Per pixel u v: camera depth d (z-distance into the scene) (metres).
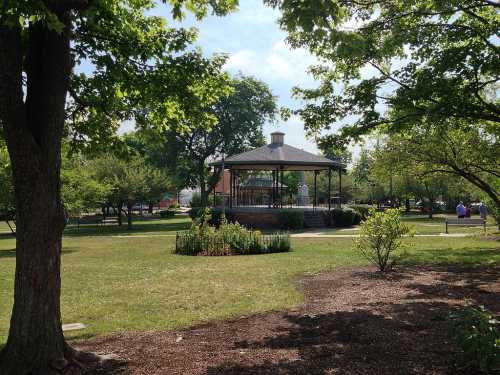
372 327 6.34
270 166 33.34
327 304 8.05
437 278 10.50
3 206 20.70
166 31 7.83
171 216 57.25
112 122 8.23
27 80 4.99
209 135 50.00
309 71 12.46
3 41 4.48
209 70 7.66
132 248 20.44
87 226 42.62
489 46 9.25
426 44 9.62
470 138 15.48
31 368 4.76
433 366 4.71
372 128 11.35
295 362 4.99
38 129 4.85
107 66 7.25
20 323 4.82
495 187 19.61
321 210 32.19
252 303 8.39
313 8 4.27
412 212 57.56
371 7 10.30
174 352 5.54
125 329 6.95
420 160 16.64
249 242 17.38
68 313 8.05
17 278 4.85
